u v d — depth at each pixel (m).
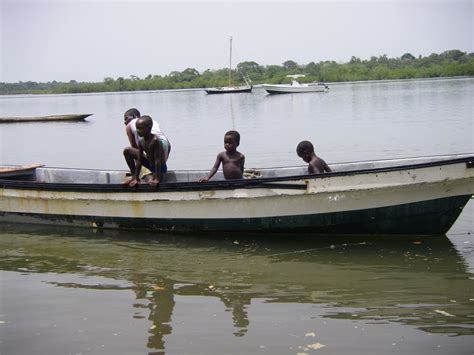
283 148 19.52
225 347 5.36
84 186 9.40
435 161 8.77
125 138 26.27
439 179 7.99
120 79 162.75
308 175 8.29
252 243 8.73
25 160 19.92
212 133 25.67
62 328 5.87
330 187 8.24
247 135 24.08
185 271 7.53
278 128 26.77
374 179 8.12
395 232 8.69
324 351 5.23
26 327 5.91
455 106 33.91
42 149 23.11
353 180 8.17
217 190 8.66
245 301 6.46
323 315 6.03
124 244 8.84
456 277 7.00
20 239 9.24
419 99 43.94
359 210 8.37
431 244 8.41
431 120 26.05
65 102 95.31
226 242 8.82
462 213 9.97
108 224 9.59
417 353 5.16
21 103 97.00
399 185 8.08
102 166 18.08
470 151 16.86
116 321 6.00
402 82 103.88
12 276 7.49
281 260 7.88
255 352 5.25
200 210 8.89
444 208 8.29
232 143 9.28
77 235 9.41
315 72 136.62
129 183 9.09
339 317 5.96
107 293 6.80
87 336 5.67
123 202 9.26
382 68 127.88
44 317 6.14
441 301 6.28
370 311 6.09
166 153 9.52
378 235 8.79
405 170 8.02
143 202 9.13
